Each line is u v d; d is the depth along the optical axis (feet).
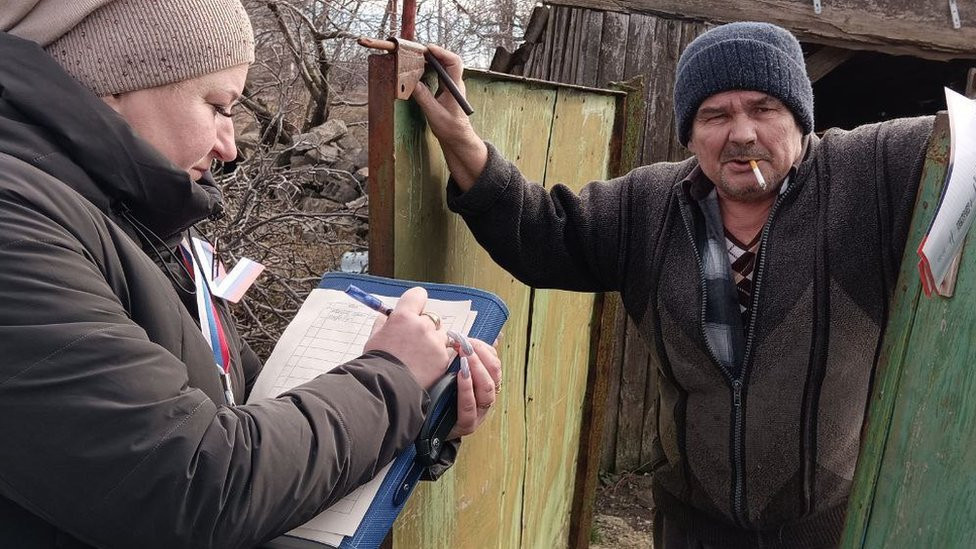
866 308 4.75
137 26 2.79
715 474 5.35
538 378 7.32
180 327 2.83
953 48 11.76
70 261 2.36
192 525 2.32
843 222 4.72
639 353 12.19
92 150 2.65
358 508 2.97
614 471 12.57
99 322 2.35
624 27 11.87
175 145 3.00
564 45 12.13
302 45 14.94
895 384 3.57
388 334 3.11
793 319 4.83
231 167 12.05
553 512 8.64
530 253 5.35
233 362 3.63
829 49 12.40
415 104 4.40
